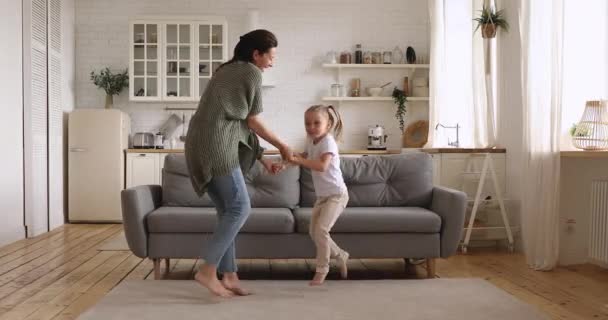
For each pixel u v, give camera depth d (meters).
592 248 4.30
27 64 5.91
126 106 7.74
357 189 4.33
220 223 3.17
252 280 3.88
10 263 4.52
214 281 3.22
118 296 3.40
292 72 7.76
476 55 5.79
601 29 4.52
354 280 3.88
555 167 4.34
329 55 7.69
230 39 7.71
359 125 7.78
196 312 3.06
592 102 4.34
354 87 7.69
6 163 5.46
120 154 7.13
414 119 7.80
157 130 7.74
